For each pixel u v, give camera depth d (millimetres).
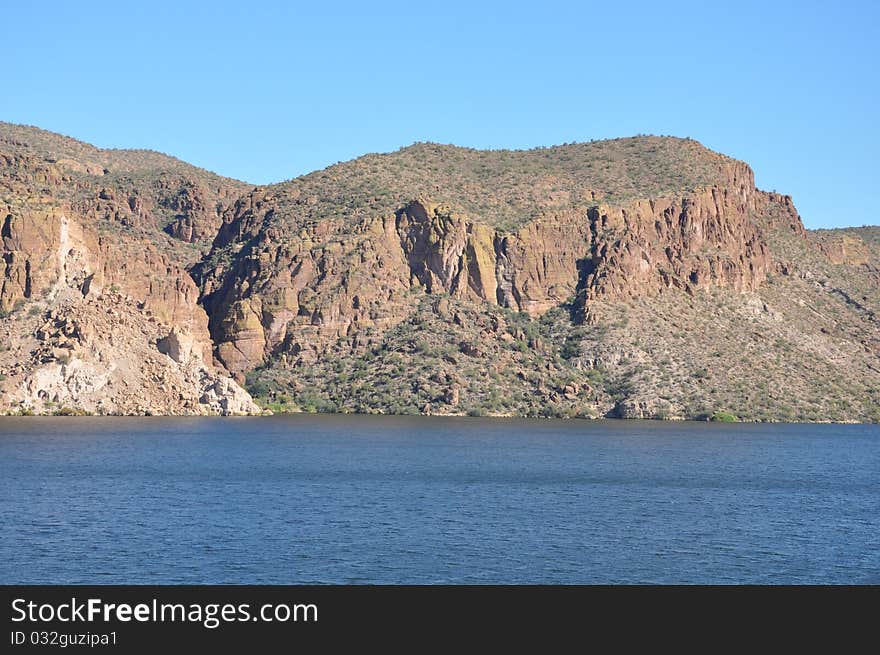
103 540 94000
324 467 150000
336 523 103812
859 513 119500
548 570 87250
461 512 111812
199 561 87500
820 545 99312
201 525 101438
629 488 134875
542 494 127000
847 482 150500
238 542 94188
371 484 132625
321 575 84375
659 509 117375
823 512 119250
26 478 129750
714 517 112938
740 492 134625
